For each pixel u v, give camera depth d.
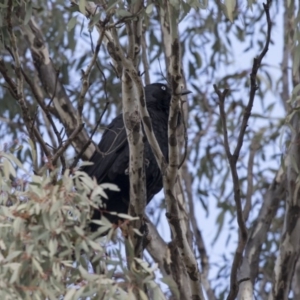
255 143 14.63
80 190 7.21
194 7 8.30
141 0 8.37
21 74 9.20
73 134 8.84
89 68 8.78
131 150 8.85
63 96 12.89
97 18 8.25
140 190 8.94
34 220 7.04
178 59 8.09
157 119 11.33
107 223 7.21
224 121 9.15
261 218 12.01
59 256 6.99
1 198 7.35
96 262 7.15
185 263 8.86
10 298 6.63
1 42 9.73
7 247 6.97
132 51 8.45
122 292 6.87
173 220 8.76
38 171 8.23
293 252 11.05
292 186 11.20
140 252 8.83
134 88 8.68
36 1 14.86
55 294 6.87
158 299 7.07
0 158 7.64
